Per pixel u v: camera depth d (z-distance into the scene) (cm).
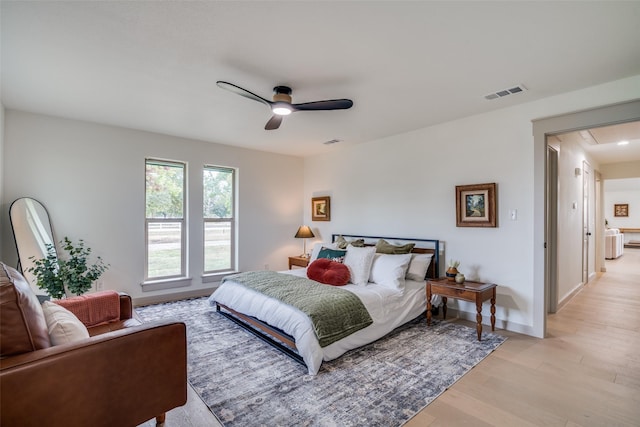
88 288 331
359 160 489
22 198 334
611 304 415
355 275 358
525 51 217
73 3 166
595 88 274
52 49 214
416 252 404
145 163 423
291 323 254
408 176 421
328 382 224
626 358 262
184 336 165
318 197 560
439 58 226
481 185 344
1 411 113
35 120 346
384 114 350
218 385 221
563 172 409
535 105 309
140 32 195
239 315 326
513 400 203
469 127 359
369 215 473
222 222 502
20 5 167
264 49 214
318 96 296
